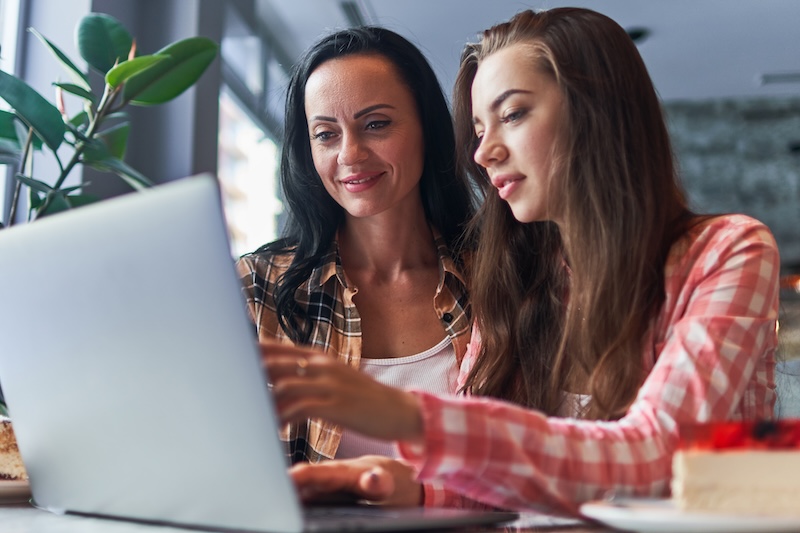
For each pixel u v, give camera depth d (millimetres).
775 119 6230
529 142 1162
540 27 1197
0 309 913
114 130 1954
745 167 6238
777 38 4957
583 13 1203
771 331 1020
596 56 1167
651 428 877
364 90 1650
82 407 854
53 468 953
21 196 2469
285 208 1857
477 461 792
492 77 1186
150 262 729
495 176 1205
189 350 722
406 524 776
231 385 701
